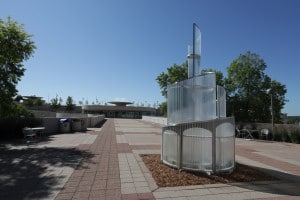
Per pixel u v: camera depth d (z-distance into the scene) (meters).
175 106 9.02
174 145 8.58
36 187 6.73
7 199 5.89
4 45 15.56
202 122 8.03
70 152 11.88
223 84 30.59
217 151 8.02
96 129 25.73
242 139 19.33
